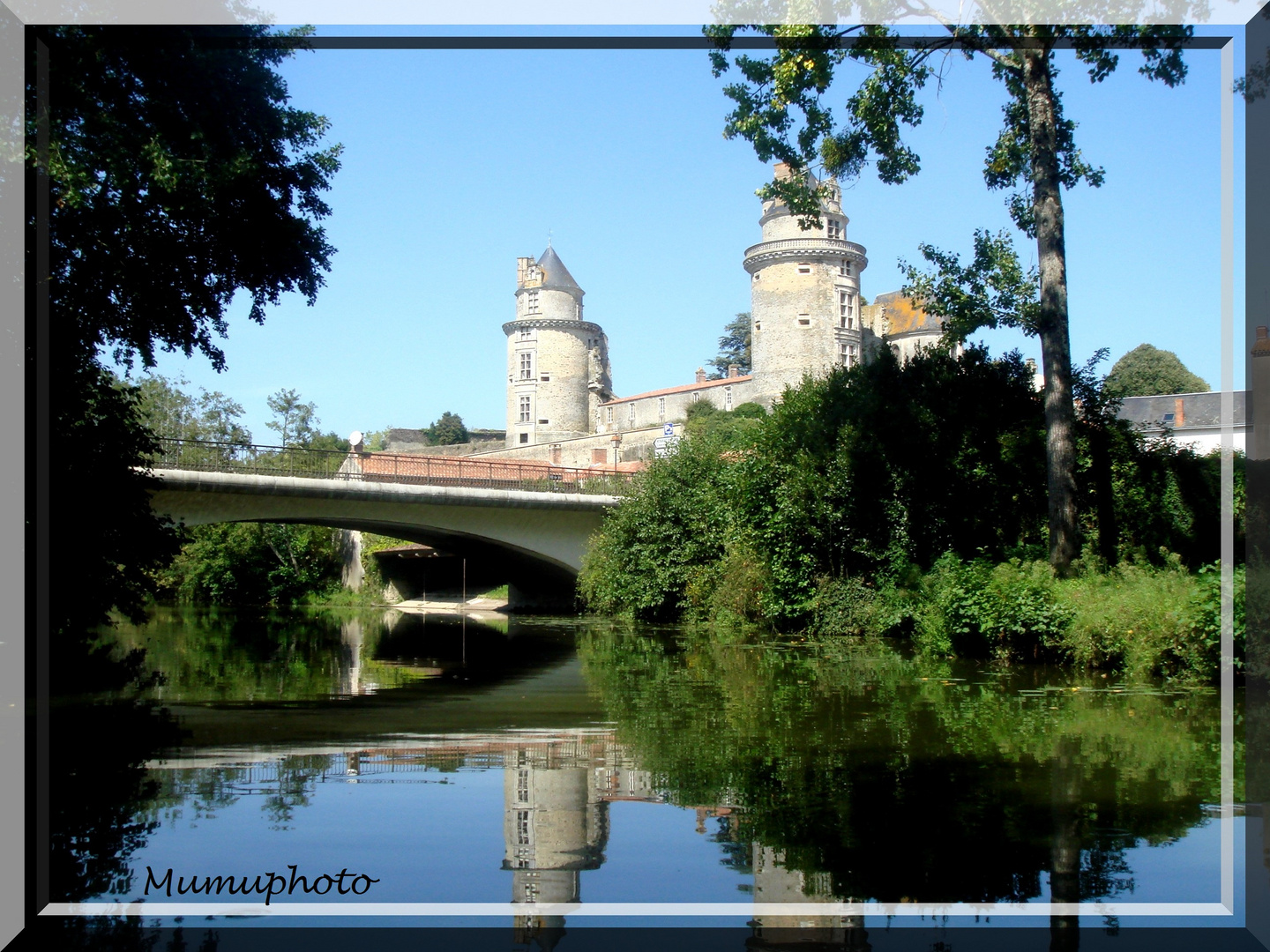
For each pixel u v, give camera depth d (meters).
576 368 90.50
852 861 5.71
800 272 71.44
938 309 20.05
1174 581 14.10
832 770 8.05
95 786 7.70
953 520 21.27
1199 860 5.69
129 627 31.16
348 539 60.31
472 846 6.10
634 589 31.08
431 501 33.41
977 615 16.66
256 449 30.91
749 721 10.58
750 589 24.83
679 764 8.34
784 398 24.73
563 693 13.48
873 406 21.72
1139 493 20.36
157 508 29.89
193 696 13.45
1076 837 6.09
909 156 18.20
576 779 7.82
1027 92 16.94
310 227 15.96
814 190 18.62
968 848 5.92
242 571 56.25
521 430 89.94
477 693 13.59
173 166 12.85
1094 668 14.64
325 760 8.70
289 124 15.41
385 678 15.79
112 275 14.09
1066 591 15.20
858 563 22.69
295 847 6.10
